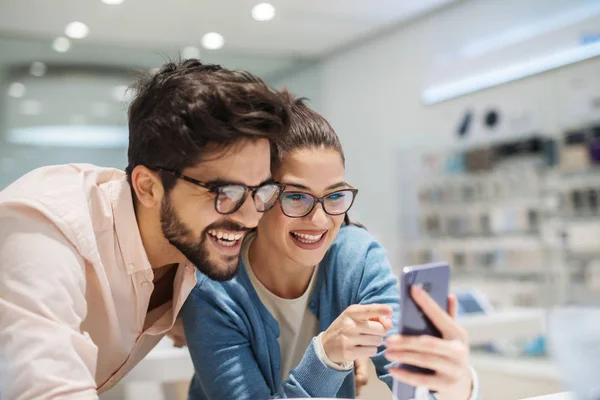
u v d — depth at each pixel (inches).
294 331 40.7
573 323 25.8
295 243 36.9
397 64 205.0
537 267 154.3
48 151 200.2
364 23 198.2
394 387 27.9
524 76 163.8
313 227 36.0
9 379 27.4
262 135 30.5
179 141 30.3
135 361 40.7
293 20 188.2
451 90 185.6
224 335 38.1
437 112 191.2
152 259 36.7
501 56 169.9
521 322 81.0
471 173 174.6
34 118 198.4
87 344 30.3
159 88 32.3
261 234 39.0
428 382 26.4
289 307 40.2
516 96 166.2
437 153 187.3
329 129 37.2
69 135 201.8
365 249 41.3
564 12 157.2
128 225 35.3
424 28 195.8
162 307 40.4
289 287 40.7
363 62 218.7
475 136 176.9
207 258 32.5
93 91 203.0
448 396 28.4
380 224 212.4
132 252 35.5
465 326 77.0
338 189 36.5
